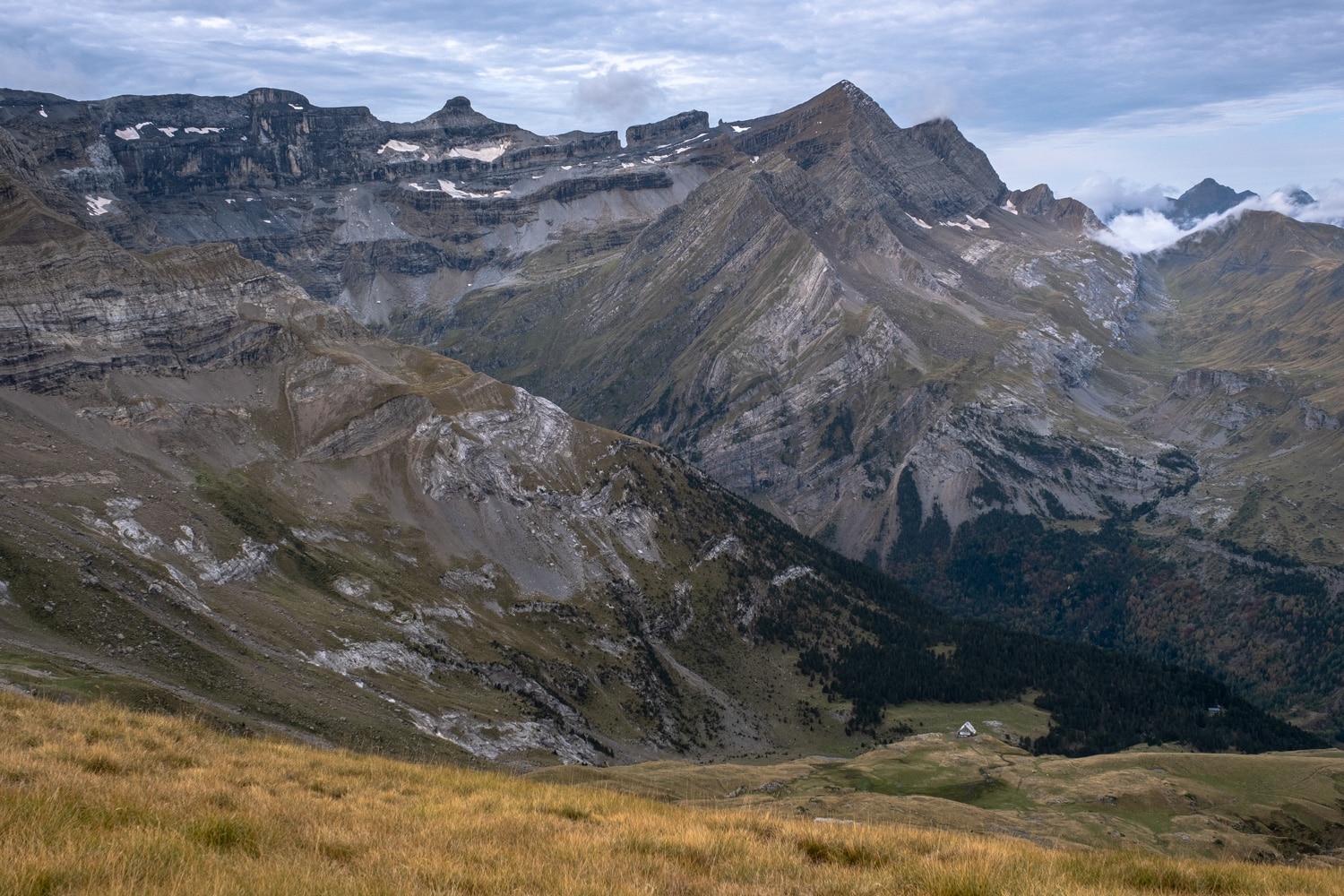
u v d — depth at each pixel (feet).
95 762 111.04
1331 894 100.99
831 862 98.78
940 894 82.48
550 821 104.01
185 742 132.77
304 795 110.63
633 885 77.92
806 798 383.86
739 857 92.79
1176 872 102.63
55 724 128.06
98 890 63.82
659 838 96.32
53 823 77.41
